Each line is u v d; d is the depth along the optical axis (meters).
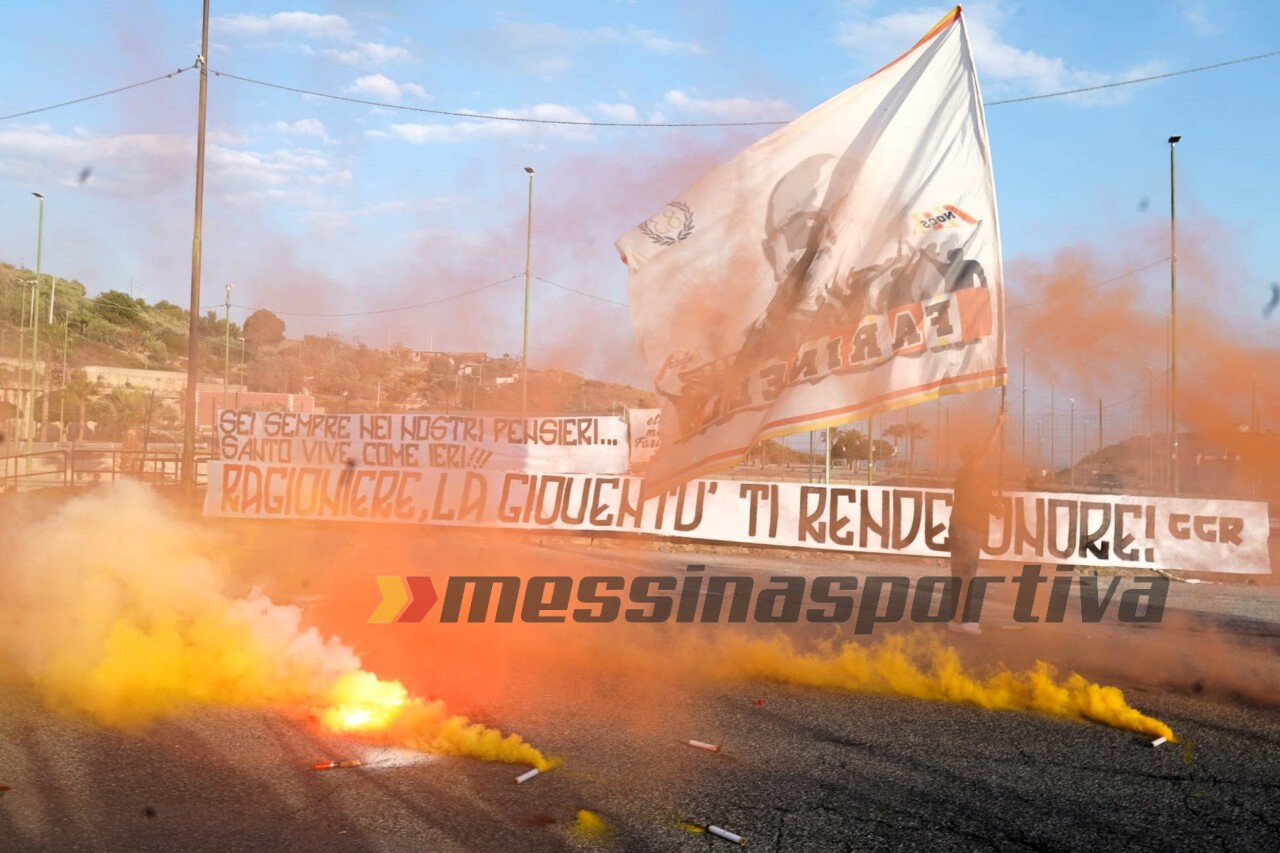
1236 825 4.31
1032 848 4.03
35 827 4.00
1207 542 13.70
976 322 6.41
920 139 6.50
